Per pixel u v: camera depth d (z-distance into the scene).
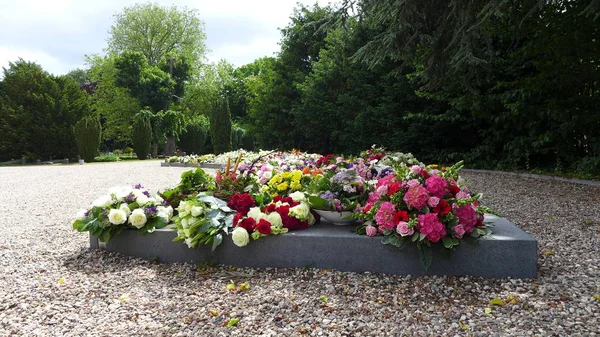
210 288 3.09
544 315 2.53
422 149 14.73
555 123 10.93
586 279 3.10
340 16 8.67
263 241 3.49
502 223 3.75
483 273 3.19
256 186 4.55
